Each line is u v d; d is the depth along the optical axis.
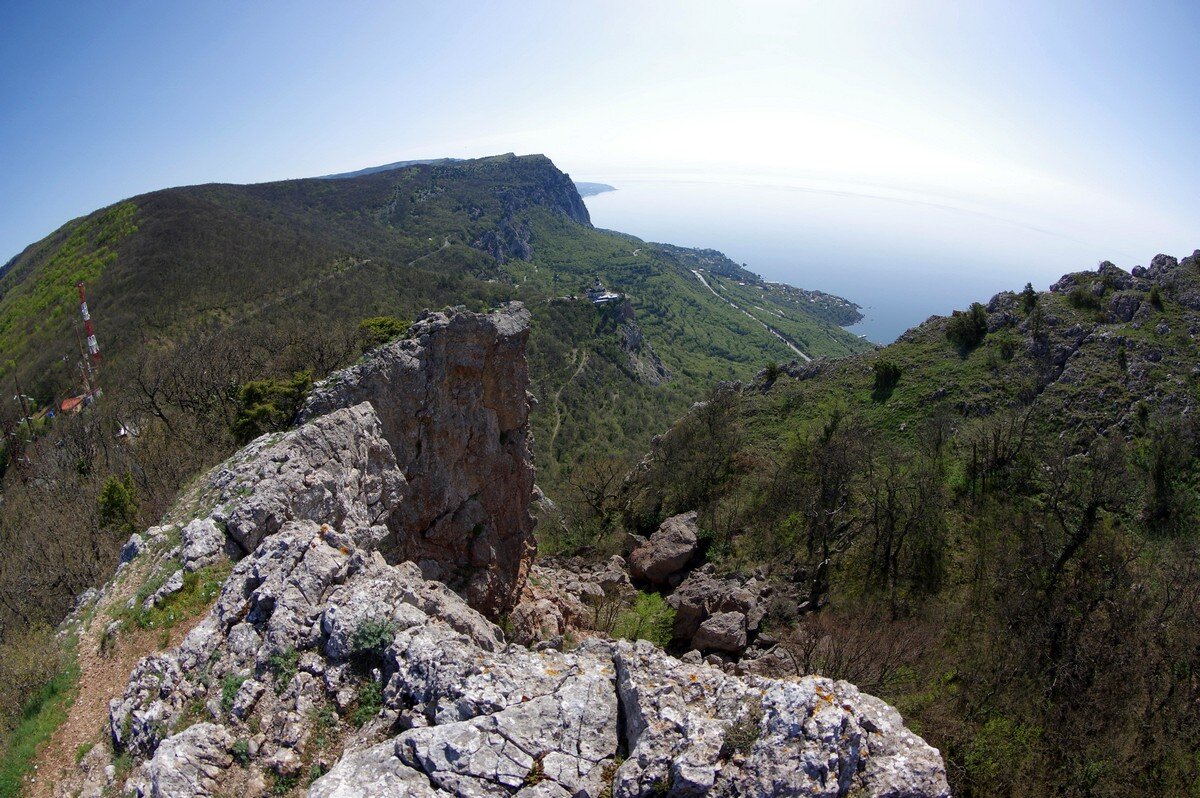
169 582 20.56
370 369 29.58
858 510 49.88
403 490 29.23
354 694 15.73
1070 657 31.33
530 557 39.41
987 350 69.62
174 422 51.34
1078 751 27.06
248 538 21.66
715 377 173.25
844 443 53.38
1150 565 41.44
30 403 82.00
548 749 13.23
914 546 45.81
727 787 11.92
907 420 65.06
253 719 15.32
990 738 26.86
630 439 115.69
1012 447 54.66
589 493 66.75
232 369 54.69
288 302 103.75
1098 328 65.25
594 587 45.66
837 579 44.84
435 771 12.60
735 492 59.09
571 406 122.75
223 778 14.07
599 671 15.48
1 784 16.08
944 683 31.42
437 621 18.06
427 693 14.92
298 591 17.86
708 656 35.94
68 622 22.23
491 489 35.22
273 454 24.48
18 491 55.38
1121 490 46.09
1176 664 31.42
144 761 15.10
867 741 12.71
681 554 49.00
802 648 34.72
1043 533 43.84
